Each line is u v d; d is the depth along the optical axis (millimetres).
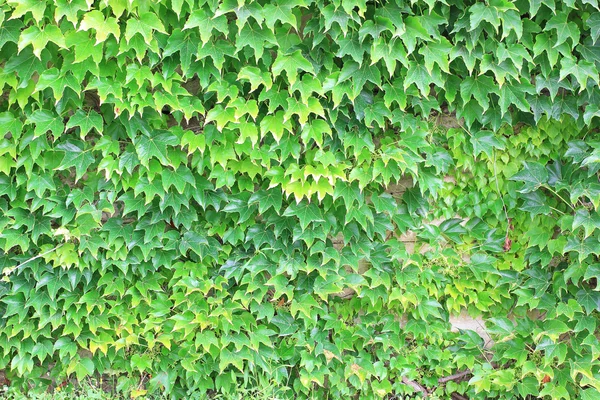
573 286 2320
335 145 2186
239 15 1928
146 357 2307
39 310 2191
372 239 2277
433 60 2037
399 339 2396
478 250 2395
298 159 2193
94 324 2232
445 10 2086
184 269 2260
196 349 2207
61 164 2043
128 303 2307
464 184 2371
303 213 2160
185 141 2076
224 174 2148
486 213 2396
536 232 2303
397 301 2396
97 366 2328
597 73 2096
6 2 1891
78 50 1909
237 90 2062
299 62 2010
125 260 2209
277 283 2229
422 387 2445
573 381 2211
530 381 2283
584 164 2105
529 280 2322
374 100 2166
